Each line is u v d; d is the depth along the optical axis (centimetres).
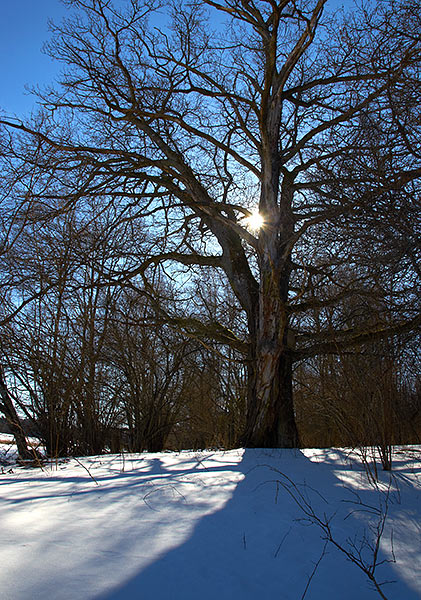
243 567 312
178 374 1711
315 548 347
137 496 470
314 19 948
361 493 500
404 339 791
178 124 1208
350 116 979
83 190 1109
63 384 1160
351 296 934
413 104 788
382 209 738
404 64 836
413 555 346
